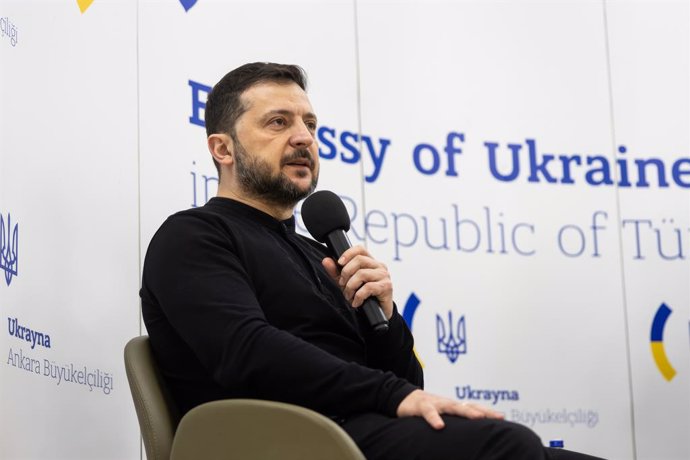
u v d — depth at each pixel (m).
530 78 5.48
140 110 4.33
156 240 2.88
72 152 3.94
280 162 3.18
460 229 5.24
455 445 2.38
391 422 2.48
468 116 5.35
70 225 3.88
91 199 4.02
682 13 5.70
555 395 5.27
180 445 2.59
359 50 5.19
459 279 5.20
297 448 2.44
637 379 5.38
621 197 5.51
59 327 3.78
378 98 5.19
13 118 3.62
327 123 5.05
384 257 5.08
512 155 5.39
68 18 4.00
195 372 2.79
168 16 4.52
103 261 4.05
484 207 5.30
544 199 5.40
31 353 3.60
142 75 4.36
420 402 2.48
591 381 5.32
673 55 5.68
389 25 5.27
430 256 5.17
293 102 3.24
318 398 2.53
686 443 5.39
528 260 5.33
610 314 5.40
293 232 3.32
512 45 5.47
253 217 3.15
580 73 5.55
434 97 5.30
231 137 3.24
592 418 5.30
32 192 3.69
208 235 2.85
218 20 4.75
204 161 4.56
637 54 5.64
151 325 2.88
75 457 3.81
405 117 5.23
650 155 5.58
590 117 5.53
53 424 3.70
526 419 5.22
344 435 2.39
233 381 2.58
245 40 4.84
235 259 2.84
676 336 5.46
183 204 4.44
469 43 5.41
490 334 5.21
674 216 5.55
